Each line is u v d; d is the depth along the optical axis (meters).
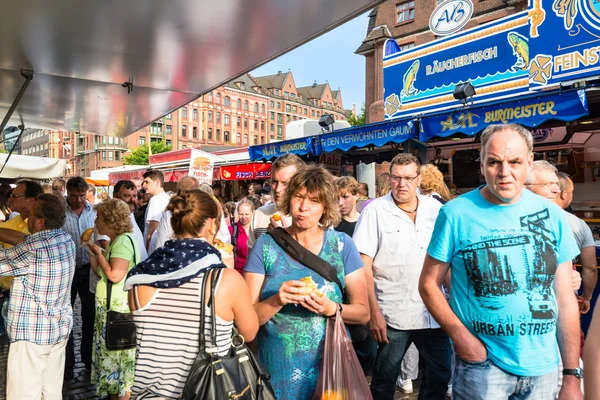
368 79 21.92
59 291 3.12
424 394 3.14
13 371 2.96
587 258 3.53
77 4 3.32
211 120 96.69
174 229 1.99
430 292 2.09
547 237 1.95
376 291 3.14
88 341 4.67
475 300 1.98
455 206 2.08
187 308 1.80
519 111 5.26
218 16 3.54
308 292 1.99
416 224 3.13
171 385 1.78
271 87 112.94
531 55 7.44
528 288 1.92
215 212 2.02
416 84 10.54
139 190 9.24
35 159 9.04
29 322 2.98
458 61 9.60
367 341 2.93
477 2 17.22
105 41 4.16
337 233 2.33
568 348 1.95
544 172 3.13
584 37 6.67
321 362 2.13
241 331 1.94
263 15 3.53
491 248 1.95
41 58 4.64
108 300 3.49
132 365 3.57
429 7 19.16
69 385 4.36
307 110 120.31
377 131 6.78
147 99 6.45
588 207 7.55
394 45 11.45
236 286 1.87
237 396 1.75
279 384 2.14
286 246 2.22
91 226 4.82
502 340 1.93
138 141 91.31
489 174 1.95
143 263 1.92
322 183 2.19
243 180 15.74
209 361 1.76
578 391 1.88
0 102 6.66
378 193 4.63
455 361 2.11
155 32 3.94
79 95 6.22
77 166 103.00
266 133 108.06
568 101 4.87
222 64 4.88
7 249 3.00
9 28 3.80
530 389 1.93
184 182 4.85
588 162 7.72
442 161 9.18
